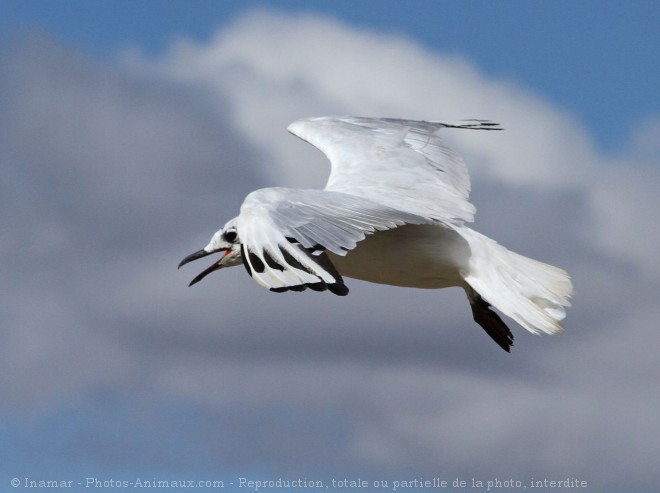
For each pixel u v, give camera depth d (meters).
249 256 9.69
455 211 12.21
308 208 9.92
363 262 12.10
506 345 13.01
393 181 12.57
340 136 13.54
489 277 11.97
